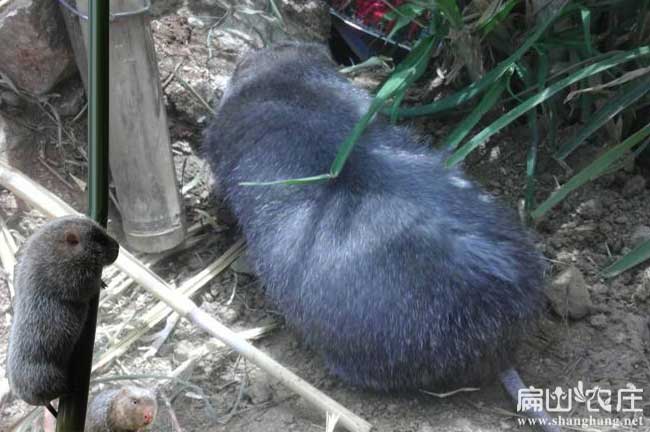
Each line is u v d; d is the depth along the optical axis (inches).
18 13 54.5
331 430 48.4
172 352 52.2
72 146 56.7
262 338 53.2
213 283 54.9
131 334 52.2
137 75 51.9
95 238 23.5
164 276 55.2
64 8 53.7
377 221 50.7
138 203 53.6
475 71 57.4
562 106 58.7
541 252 54.2
